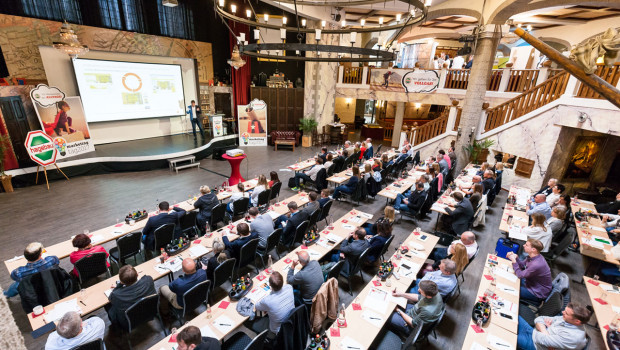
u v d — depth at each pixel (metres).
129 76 12.22
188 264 4.17
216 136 14.48
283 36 4.94
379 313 3.89
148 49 12.25
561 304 4.05
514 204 7.50
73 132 10.39
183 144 12.80
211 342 3.13
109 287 4.28
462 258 4.52
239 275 5.82
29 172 9.52
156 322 4.74
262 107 15.10
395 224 7.96
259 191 7.43
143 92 12.77
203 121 15.12
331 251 5.86
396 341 3.90
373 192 9.26
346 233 5.87
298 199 7.32
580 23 13.89
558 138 9.12
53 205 8.30
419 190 7.56
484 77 10.38
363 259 5.17
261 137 15.50
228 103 15.78
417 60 15.91
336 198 9.17
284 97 15.84
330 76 15.47
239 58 7.49
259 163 12.62
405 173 9.42
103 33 10.91
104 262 4.98
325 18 13.48
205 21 14.08
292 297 3.89
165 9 12.45
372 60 5.09
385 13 13.75
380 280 4.51
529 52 11.76
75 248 5.16
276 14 15.01
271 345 3.77
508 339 3.58
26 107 9.57
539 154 9.60
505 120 10.51
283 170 11.77
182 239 5.26
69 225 7.29
